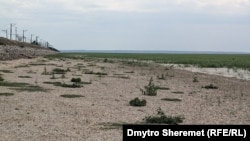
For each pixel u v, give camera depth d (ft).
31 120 53.52
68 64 212.43
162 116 55.77
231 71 203.41
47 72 139.03
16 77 112.88
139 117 58.54
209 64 275.80
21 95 76.79
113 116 58.65
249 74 181.98
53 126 50.37
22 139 43.39
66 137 44.93
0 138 43.39
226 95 93.81
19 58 238.48
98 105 68.80
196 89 105.40
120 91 91.81
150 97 82.99
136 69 192.75
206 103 77.20
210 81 135.33
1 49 230.48
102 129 49.49
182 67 234.17
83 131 48.11
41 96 76.79
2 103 66.33
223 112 66.28
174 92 94.99
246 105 76.69
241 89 111.65
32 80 107.14
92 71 156.15
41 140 43.27
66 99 74.38
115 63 255.50
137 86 105.29
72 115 58.23
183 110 67.05
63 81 108.88
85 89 92.68
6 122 51.72
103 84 107.04
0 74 118.11
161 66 234.79
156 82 121.80
